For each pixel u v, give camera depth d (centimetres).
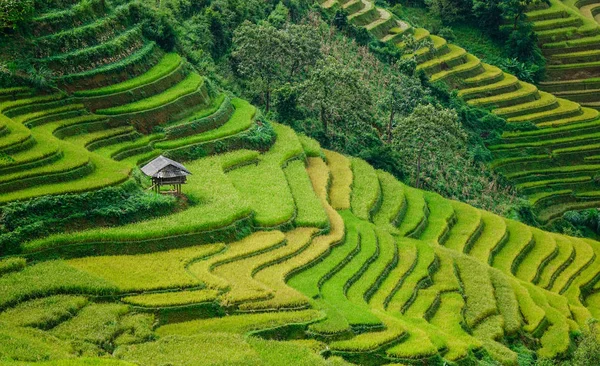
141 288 3884
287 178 5766
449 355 4012
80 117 5431
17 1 5638
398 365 3778
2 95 5269
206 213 4697
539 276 6062
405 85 8294
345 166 6525
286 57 7356
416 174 7269
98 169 4731
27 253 4003
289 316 3909
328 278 4609
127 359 3334
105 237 4212
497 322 4725
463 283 5172
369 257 4988
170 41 6738
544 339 4812
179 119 5909
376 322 4072
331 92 6994
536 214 7906
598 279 6322
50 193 4281
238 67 7238
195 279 4034
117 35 6316
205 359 3391
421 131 6912
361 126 7231
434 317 4600
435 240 5856
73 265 4019
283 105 6950
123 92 5769
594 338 4353
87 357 3228
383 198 6281
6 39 5534
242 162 5741
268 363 3444
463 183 7581
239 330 3738
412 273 5038
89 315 3616
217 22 7662
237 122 6191
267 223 4884
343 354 3791
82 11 6122
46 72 5512
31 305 3603
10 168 4388
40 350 3228
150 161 5038
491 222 6675
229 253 4459
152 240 4331
